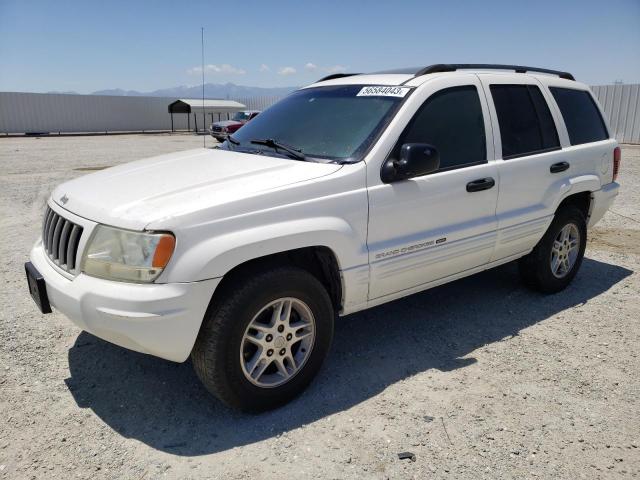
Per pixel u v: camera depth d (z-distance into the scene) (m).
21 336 3.94
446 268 3.81
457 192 3.69
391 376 3.46
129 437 2.83
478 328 4.18
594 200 4.94
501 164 3.99
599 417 3.02
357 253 3.21
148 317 2.57
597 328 4.18
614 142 5.20
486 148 3.94
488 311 4.50
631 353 3.77
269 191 2.90
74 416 3.00
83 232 2.81
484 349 3.83
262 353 2.97
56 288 2.86
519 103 4.29
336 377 3.44
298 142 3.65
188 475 2.54
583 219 4.86
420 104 3.56
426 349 3.83
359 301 3.37
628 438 2.84
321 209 3.04
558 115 4.59
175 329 2.63
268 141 3.68
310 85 4.48
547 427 2.92
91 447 2.74
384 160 3.33
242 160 3.51
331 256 3.21
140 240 2.61
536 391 3.28
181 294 2.60
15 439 2.79
